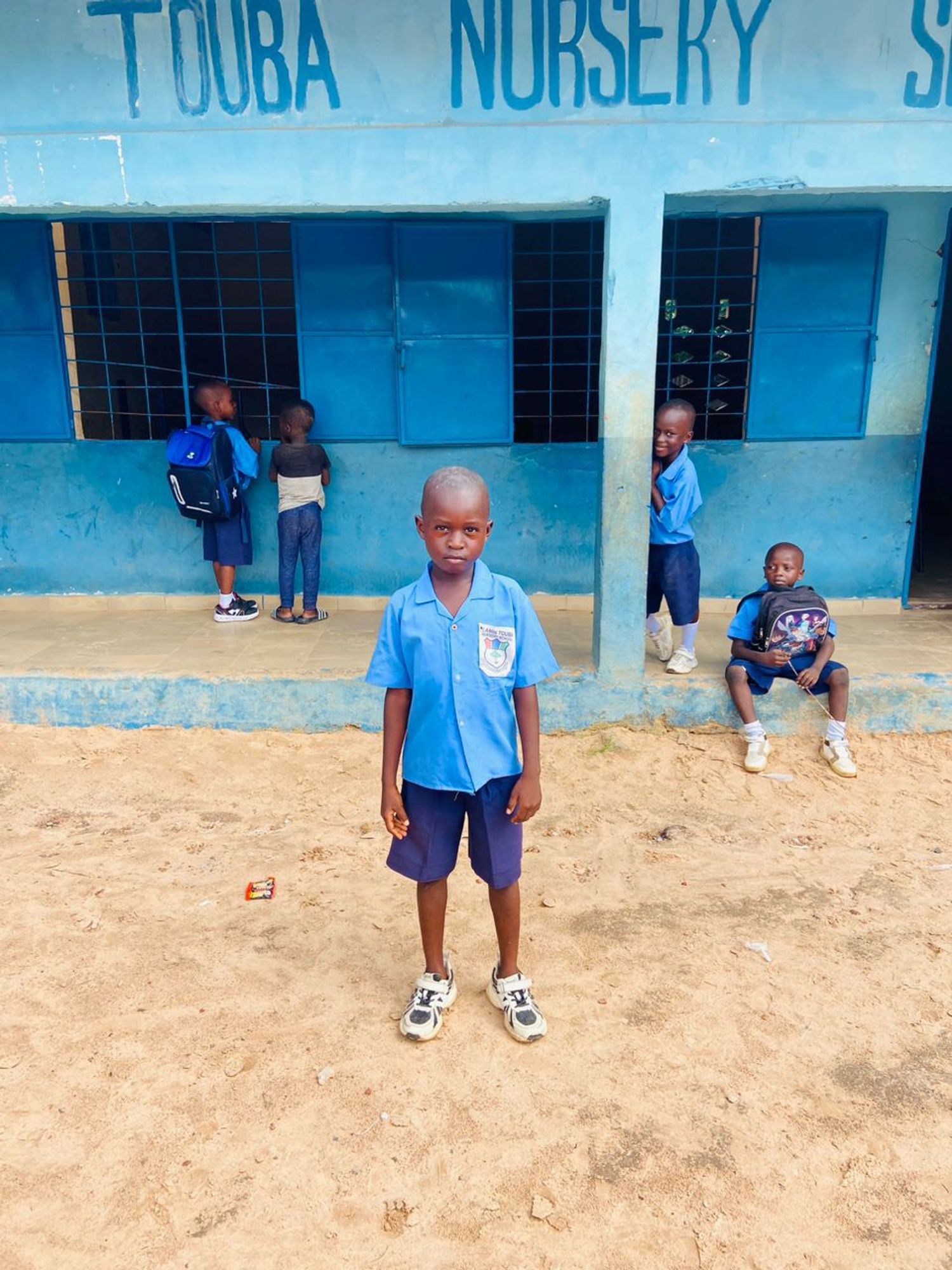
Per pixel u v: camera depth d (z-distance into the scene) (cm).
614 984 306
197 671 509
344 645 557
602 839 403
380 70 425
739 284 596
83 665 518
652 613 520
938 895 360
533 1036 278
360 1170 235
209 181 441
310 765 471
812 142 429
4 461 629
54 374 612
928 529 932
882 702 490
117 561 645
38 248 589
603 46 420
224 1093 260
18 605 651
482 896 358
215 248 589
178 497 568
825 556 623
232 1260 212
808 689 473
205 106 432
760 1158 238
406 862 272
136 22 425
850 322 582
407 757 266
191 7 421
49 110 436
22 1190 229
